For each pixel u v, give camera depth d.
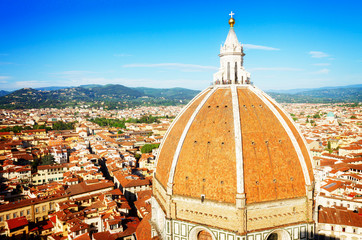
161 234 78.44
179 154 73.19
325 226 119.06
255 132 70.75
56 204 174.50
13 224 150.38
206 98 79.69
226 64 85.06
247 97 78.19
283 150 70.81
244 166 66.44
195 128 74.56
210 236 70.38
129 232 138.75
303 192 69.75
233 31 86.19
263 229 66.12
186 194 70.25
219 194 66.56
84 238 131.75
